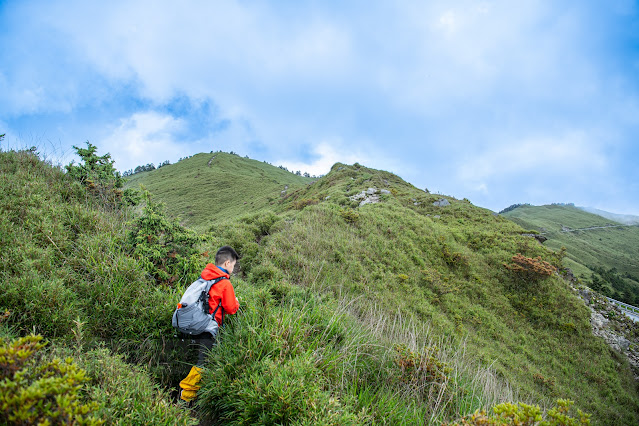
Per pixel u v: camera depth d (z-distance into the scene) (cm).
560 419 218
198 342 338
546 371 1023
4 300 298
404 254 1294
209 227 1183
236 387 284
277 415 255
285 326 362
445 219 2008
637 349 1307
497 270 1486
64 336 296
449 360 549
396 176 3359
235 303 351
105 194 668
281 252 924
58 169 734
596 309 1500
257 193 6256
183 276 454
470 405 376
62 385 163
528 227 15125
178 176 8844
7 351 170
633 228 16700
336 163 3662
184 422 232
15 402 149
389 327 601
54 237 432
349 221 1425
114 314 356
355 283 930
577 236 14788
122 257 418
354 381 349
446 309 1111
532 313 1308
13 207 479
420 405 352
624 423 923
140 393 246
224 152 13238
